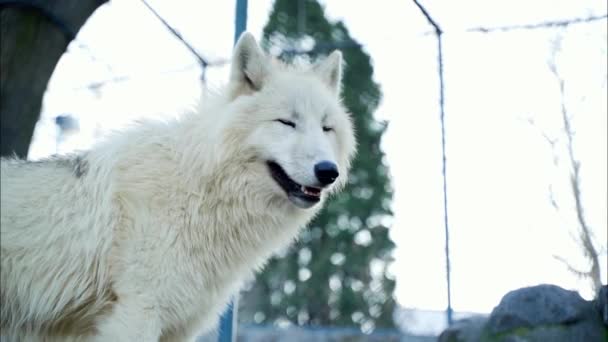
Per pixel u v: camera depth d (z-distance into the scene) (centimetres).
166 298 431
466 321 591
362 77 1892
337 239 1803
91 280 438
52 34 443
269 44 1981
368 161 1856
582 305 543
